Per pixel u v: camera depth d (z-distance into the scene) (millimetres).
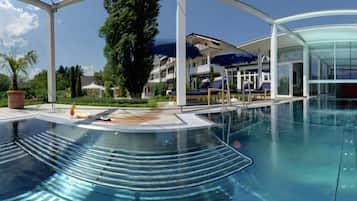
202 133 6496
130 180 3559
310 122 8656
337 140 5859
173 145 5293
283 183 3416
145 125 7223
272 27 18406
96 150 4945
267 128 7453
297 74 24656
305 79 23734
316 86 25250
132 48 16125
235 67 27016
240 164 4207
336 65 22828
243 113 10875
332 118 9648
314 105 15547
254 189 3275
